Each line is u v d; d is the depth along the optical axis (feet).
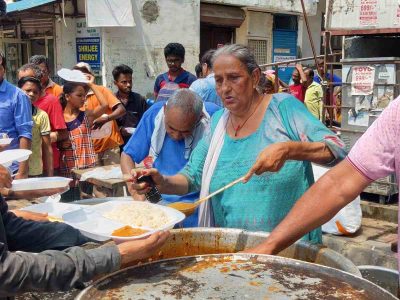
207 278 3.99
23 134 10.95
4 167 5.32
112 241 4.89
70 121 13.21
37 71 13.35
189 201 7.39
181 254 5.32
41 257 3.81
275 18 34.27
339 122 16.26
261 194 5.96
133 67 27.27
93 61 27.27
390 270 5.92
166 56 16.35
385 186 13.46
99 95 14.66
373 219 13.67
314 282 3.89
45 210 5.89
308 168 6.26
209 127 6.74
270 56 34.47
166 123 7.49
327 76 16.12
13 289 3.68
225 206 6.17
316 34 36.40
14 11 26.58
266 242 4.73
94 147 14.61
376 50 14.52
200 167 6.66
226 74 5.90
